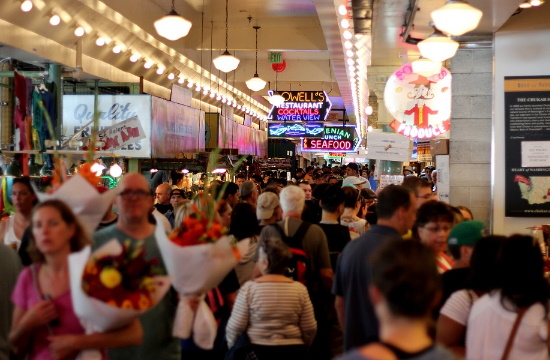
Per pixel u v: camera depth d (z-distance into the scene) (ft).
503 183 29.73
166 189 33.32
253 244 21.85
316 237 19.85
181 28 35.53
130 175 14.53
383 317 7.86
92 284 11.32
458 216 17.90
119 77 51.60
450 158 32.42
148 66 57.21
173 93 51.01
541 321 11.93
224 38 65.46
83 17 41.93
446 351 7.64
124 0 47.93
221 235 13.60
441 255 17.08
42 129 37.52
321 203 22.09
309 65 88.28
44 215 12.08
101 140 40.34
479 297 12.64
